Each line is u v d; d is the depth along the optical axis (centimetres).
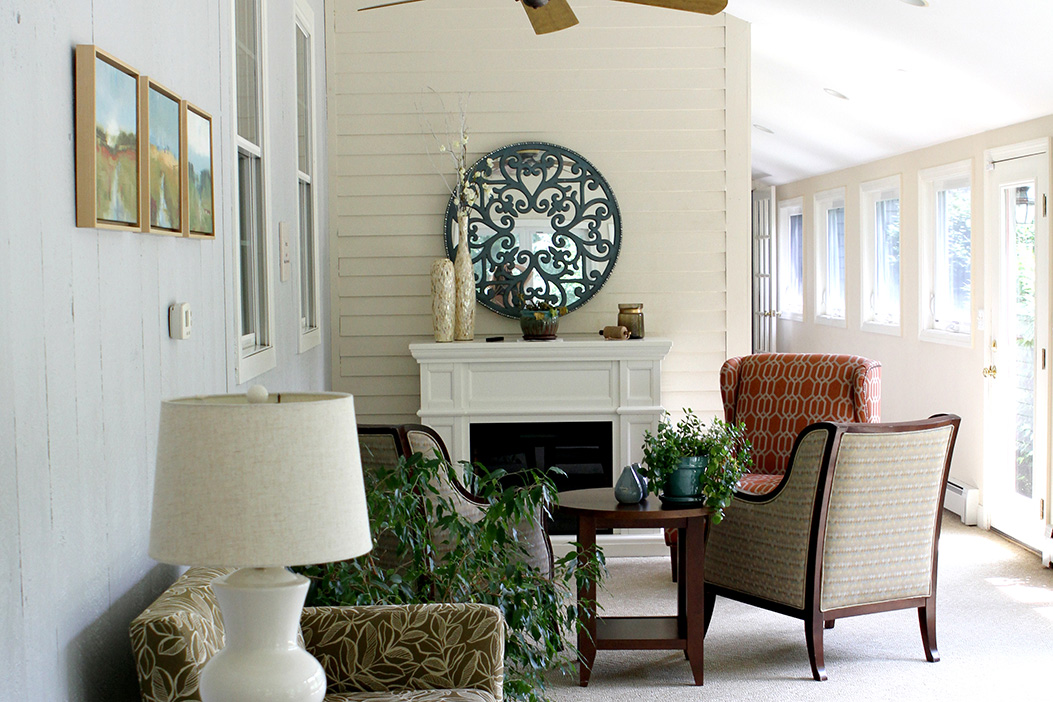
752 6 541
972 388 607
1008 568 520
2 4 172
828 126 731
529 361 549
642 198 579
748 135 576
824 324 902
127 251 237
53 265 194
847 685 377
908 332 705
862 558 383
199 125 289
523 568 326
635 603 475
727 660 406
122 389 233
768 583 393
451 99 573
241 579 177
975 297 600
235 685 171
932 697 364
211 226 301
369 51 571
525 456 557
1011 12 414
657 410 549
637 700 365
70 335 202
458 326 559
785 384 522
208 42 312
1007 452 574
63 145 199
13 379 176
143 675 198
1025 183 542
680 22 573
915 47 500
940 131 620
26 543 181
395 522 313
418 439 366
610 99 575
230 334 333
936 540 397
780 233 1053
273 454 163
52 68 194
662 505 384
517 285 579
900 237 719
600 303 583
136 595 242
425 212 577
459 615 258
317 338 528
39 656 186
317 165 541
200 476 162
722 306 583
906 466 379
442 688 256
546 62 573
